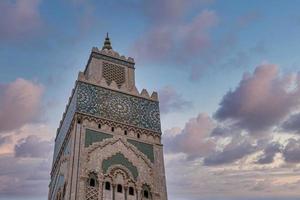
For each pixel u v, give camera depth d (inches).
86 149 2010.3
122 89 2358.5
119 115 2224.4
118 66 2518.5
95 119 2146.9
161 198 2001.7
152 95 2427.4
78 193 1840.6
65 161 2081.7
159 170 2101.4
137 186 1984.5
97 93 2260.1
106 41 2780.5
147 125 2260.1
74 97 2251.5
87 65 2517.2
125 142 2128.4
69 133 2167.8
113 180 1956.2
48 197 2285.9
